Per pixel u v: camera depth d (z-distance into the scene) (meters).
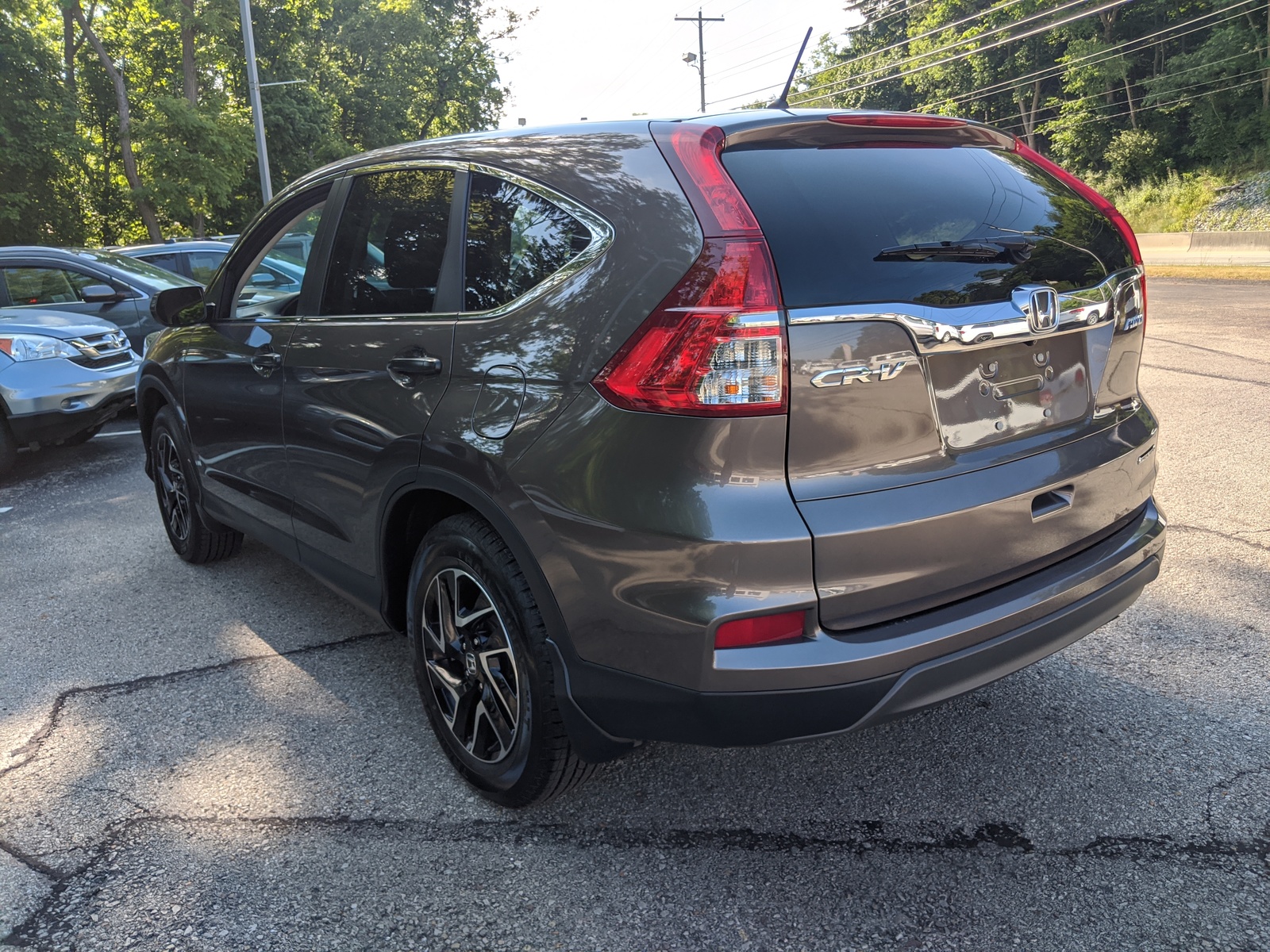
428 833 2.47
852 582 1.93
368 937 2.09
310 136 35.16
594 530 2.03
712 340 1.84
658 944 2.04
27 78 26.19
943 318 1.98
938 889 2.17
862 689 1.93
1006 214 2.28
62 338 6.74
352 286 2.93
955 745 2.78
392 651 3.59
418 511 2.76
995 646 2.08
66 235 28.75
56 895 2.26
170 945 2.08
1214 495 4.88
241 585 4.33
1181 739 2.74
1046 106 53.59
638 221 2.02
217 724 3.07
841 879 2.22
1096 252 2.42
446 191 2.62
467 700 2.59
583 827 2.47
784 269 1.87
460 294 2.47
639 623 2.00
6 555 4.93
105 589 4.34
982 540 2.11
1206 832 2.33
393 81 40.22
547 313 2.17
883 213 2.06
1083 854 2.27
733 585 1.87
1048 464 2.25
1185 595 3.71
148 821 2.55
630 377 1.94
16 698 3.30
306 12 34.41
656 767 2.75
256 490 3.57
